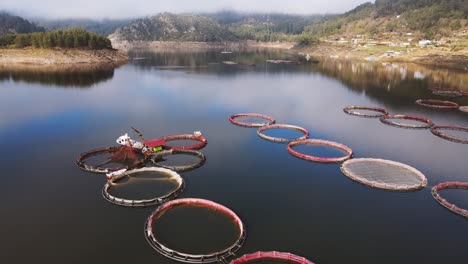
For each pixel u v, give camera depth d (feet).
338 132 315.58
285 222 170.40
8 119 332.80
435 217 179.73
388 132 317.63
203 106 406.82
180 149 254.06
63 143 269.44
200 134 284.61
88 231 158.30
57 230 158.81
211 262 139.33
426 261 147.74
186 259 140.15
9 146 260.62
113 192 192.75
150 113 368.27
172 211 174.09
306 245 153.99
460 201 195.83
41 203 180.65
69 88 503.61
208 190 199.62
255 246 151.53
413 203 191.93
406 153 265.75
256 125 324.80
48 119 336.29
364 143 286.46
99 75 644.69
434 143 289.12
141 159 234.58
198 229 160.56
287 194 197.67
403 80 616.80
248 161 241.76
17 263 137.59
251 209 181.16
